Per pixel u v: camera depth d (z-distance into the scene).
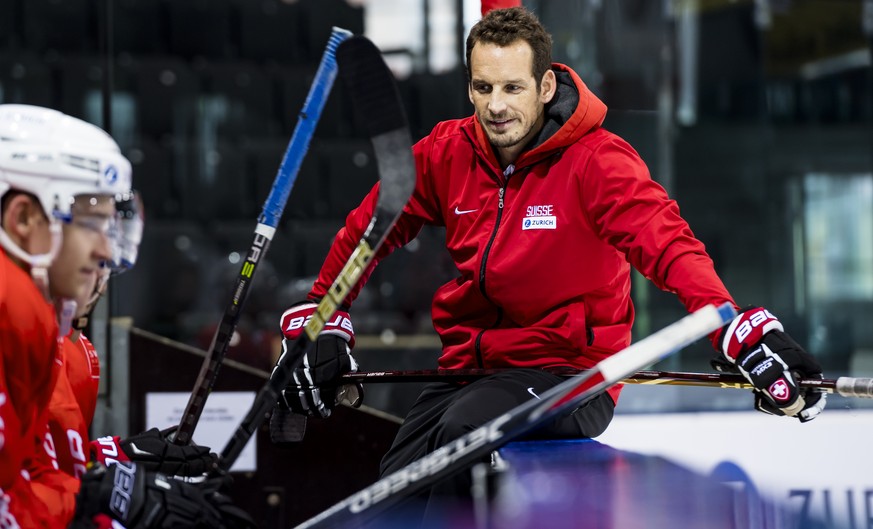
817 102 19.22
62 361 3.84
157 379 6.04
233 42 13.70
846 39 19.39
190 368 6.07
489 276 4.47
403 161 3.72
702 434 3.72
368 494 3.01
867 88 19.41
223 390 6.07
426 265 8.25
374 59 3.67
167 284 11.70
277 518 5.97
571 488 2.15
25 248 3.10
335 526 3.01
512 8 4.29
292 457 6.00
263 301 9.88
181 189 13.14
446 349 4.77
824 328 15.91
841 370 15.72
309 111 4.02
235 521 3.23
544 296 4.45
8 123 3.09
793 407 3.60
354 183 12.24
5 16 12.77
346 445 6.02
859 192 19.20
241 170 13.35
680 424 4.56
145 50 13.41
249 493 5.97
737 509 1.97
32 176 3.04
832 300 18.48
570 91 4.45
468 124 4.68
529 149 4.48
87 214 3.15
